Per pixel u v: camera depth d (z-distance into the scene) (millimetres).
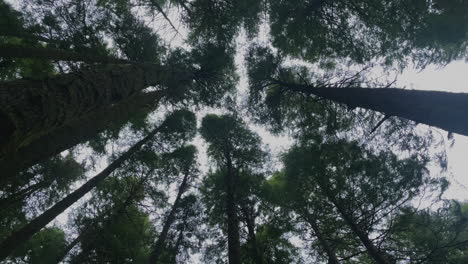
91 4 8812
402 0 7160
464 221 6762
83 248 9680
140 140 12008
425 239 7234
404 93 5695
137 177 11672
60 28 8609
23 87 2305
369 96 6449
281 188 9500
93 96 3625
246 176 11094
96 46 9320
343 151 8328
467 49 7898
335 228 8570
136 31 9672
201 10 10492
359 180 7867
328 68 10359
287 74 10195
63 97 2787
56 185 10625
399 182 7281
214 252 11109
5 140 1865
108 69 4871
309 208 8641
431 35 7316
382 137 7785
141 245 11203
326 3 8250
